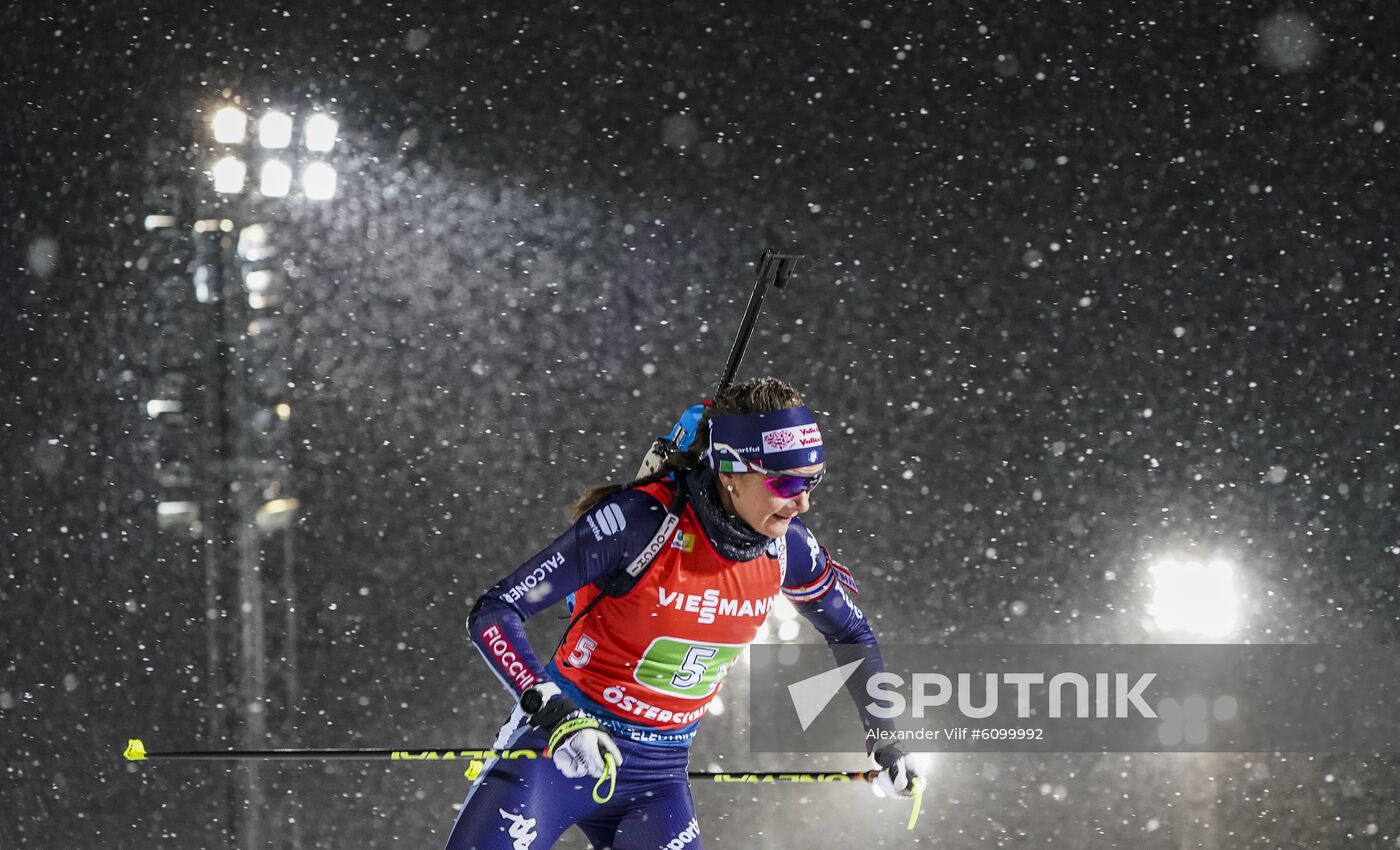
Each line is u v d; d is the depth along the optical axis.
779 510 7.61
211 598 20.97
